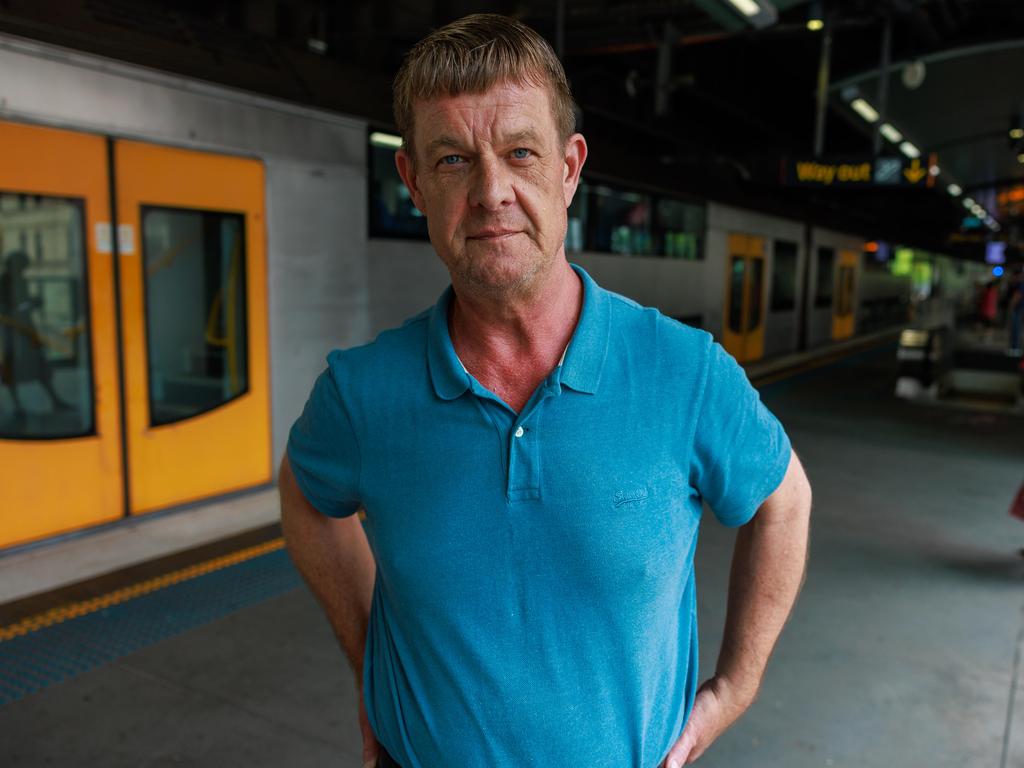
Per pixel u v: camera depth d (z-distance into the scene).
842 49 13.42
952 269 38.91
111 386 4.32
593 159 8.67
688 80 10.51
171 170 4.48
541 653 0.95
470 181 0.87
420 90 0.88
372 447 0.97
